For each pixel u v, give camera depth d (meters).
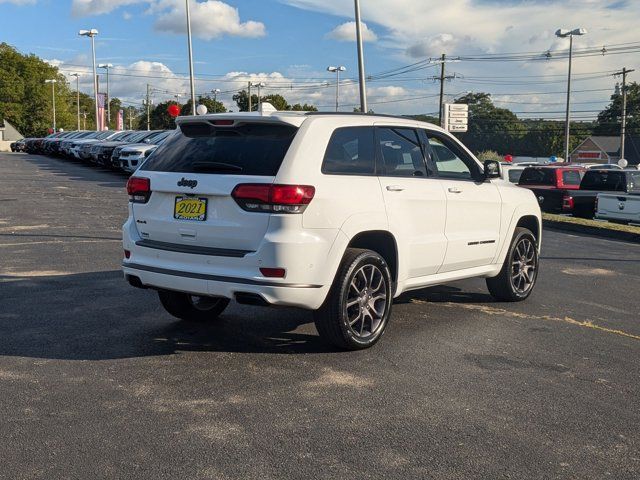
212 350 5.27
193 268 4.98
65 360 4.94
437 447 3.65
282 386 4.51
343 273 5.05
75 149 33.94
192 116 5.20
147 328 5.84
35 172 27.56
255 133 5.07
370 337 5.35
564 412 4.20
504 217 6.94
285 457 3.48
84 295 7.02
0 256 9.19
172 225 5.13
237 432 3.77
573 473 3.40
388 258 5.62
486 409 4.20
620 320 6.70
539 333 6.07
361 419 3.99
